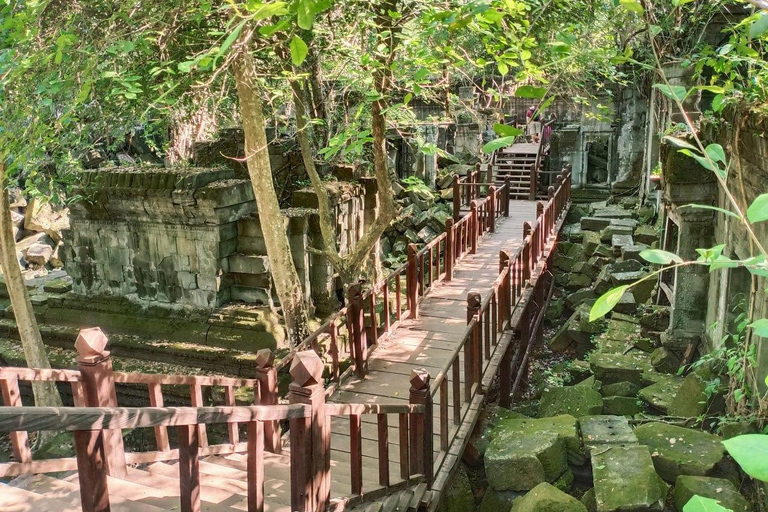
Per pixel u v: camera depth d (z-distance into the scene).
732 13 10.36
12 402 4.34
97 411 2.43
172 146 13.45
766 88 5.71
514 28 5.28
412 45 6.30
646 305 10.49
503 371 8.36
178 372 9.25
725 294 7.28
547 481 6.09
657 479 5.55
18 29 5.30
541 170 20.50
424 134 17.11
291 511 4.00
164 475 4.71
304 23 2.23
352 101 11.89
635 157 17.58
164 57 7.20
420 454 5.53
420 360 8.15
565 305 13.00
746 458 1.09
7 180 7.79
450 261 11.34
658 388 8.08
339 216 10.88
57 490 4.19
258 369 5.75
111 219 10.22
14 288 8.29
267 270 9.64
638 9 2.14
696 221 8.28
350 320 7.62
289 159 11.70
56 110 6.95
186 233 9.72
